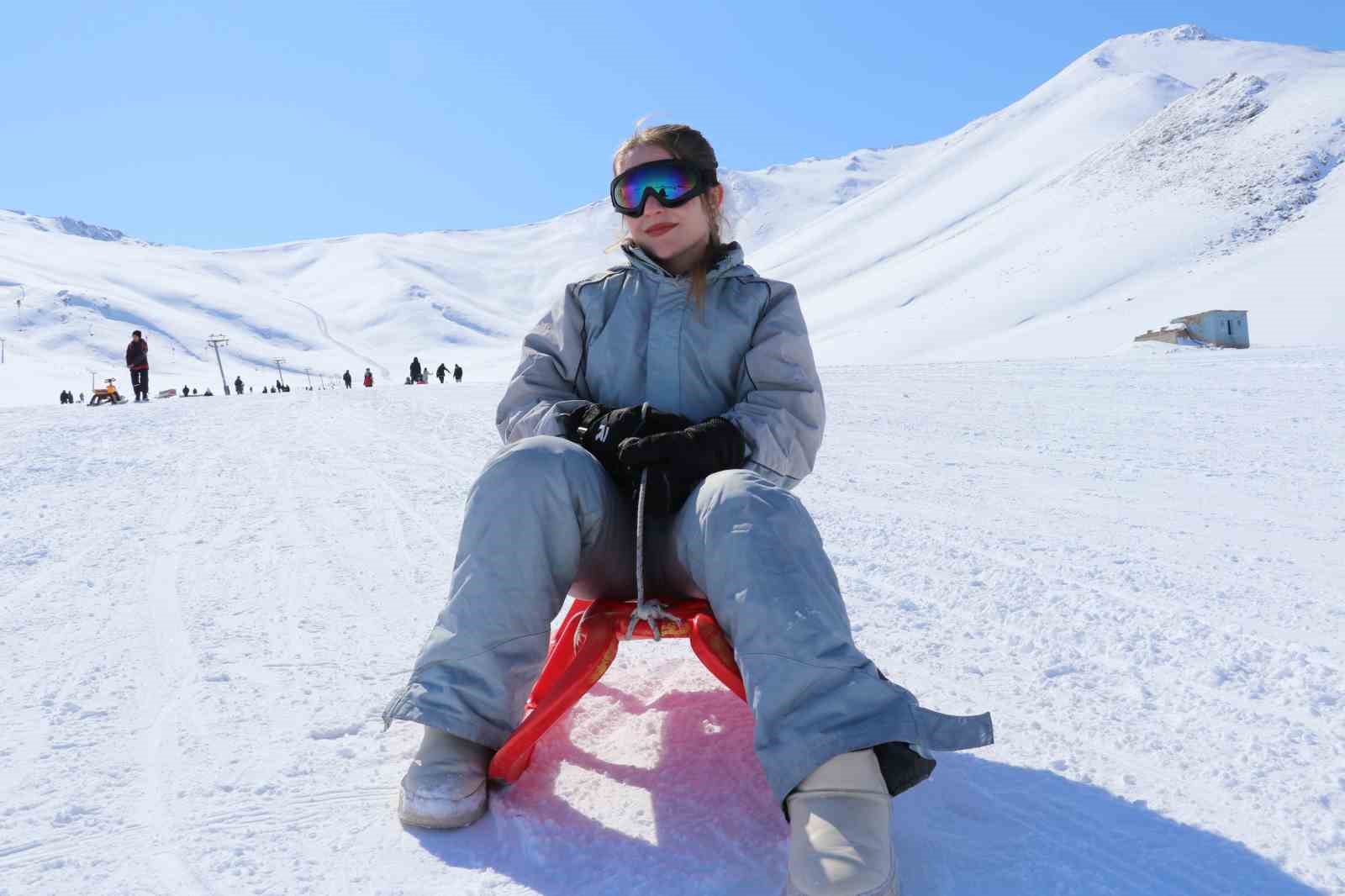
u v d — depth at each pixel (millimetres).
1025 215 117438
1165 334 45156
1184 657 2410
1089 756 1838
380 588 3223
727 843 1503
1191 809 1619
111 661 2455
